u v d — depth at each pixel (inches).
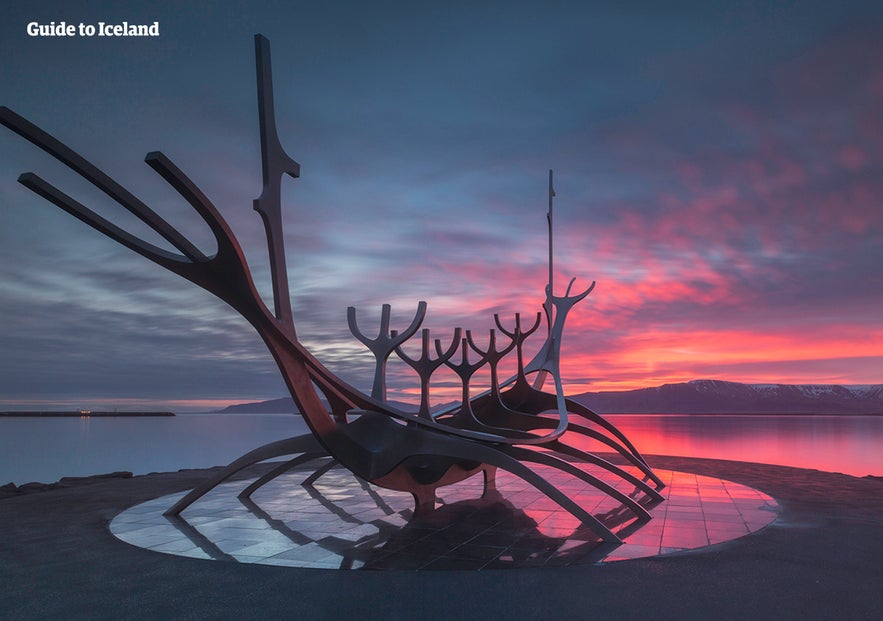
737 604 255.3
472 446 400.8
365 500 509.7
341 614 245.6
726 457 1238.9
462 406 518.0
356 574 297.6
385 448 418.0
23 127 221.6
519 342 587.8
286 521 422.6
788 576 292.8
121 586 281.1
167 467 1453.0
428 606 253.6
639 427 3558.1
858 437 2222.0
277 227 351.6
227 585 281.9
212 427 4810.5
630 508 442.3
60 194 257.0
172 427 4820.4
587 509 467.8
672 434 2416.3
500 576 293.3
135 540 367.9
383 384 462.3
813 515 440.5
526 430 565.0
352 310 501.4
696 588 275.1
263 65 350.6
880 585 279.6
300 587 278.4
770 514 444.1
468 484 606.2
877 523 412.5
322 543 358.6
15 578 293.6
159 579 291.1
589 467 753.0
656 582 283.7
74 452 2047.2
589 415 636.1
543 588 276.1
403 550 342.6
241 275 304.0
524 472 384.2
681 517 433.7
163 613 247.9
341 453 386.3
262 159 349.4
